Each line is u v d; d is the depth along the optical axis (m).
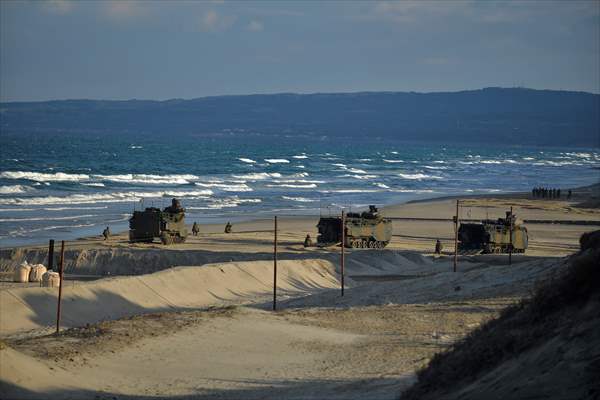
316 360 95.62
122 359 90.56
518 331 70.31
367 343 105.12
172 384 82.12
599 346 57.03
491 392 59.78
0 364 73.88
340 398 74.88
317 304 141.50
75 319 121.31
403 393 72.75
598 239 104.81
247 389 80.94
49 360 85.25
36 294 124.19
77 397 73.19
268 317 120.50
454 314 124.50
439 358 76.50
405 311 128.12
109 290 135.38
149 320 111.69
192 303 144.00
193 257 186.62
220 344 101.06
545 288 74.69
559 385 54.84
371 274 185.38
